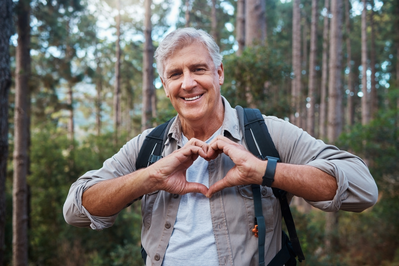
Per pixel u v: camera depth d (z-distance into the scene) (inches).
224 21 698.8
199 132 48.4
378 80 860.0
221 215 42.0
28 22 323.9
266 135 44.4
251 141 44.6
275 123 45.9
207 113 44.9
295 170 38.0
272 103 161.0
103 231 362.9
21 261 310.0
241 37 200.5
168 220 44.5
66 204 46.1
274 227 42.6
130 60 817.5
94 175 47.4
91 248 369.4
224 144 40.9
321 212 371.2
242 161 39.0
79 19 622.5
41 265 373.4
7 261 374.3
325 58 560.4
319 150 41.9
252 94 151.4
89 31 648.4
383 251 279.4
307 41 815.1
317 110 844.6
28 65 321.4
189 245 42.4
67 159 439.5
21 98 314.3
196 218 43.4
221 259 40.8
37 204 416.8
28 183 410.9
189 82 43.1
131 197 42.6
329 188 37.7
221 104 49.4
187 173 46.6
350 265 250.7
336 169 37.4
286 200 43.6
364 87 472.1
